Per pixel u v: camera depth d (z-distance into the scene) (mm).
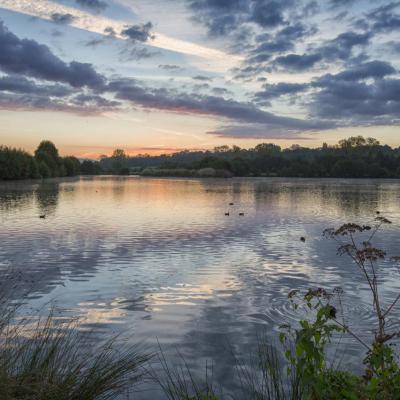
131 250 18688
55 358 6238
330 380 4574
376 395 4195
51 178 139875
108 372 6172
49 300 11492
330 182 115875
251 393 6652
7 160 109875
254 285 13227
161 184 96125
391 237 22594
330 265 15898
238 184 97812
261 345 8609
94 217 31266
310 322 9852
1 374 5105
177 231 24375
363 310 10750
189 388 6898
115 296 11961
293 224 27750
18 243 20328
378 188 81875
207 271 14945
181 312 10680
